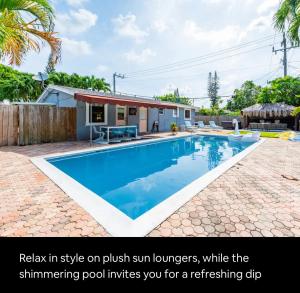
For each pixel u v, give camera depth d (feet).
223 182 20.21
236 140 58.59
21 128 42.16
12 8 20.98
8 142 41.11
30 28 22.70
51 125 46.57
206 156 41.42
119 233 11.32
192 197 16.30
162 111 82.79
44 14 22.76
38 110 44.45
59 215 13.29
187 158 39.63
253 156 33.40
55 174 22.26
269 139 57.77
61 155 32.71
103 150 39.47
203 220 12.82
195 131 83.56
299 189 18.37
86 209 14.11
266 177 21.95
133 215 16.49
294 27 29.66
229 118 115.75
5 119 40.55
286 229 11.94
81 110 51.42
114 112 60.54
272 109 96.32
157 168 32.32
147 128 75.61
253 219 13.02
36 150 36.58
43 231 11.53
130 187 23.54
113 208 14.29
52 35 24.04
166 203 15.03
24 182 19.80
